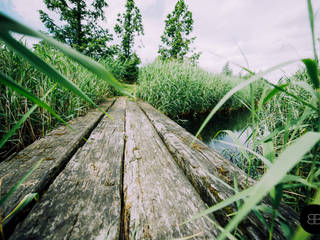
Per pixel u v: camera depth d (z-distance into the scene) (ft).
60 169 2.49
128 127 4.80
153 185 2.17
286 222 1.46
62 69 6.07
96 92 10.03
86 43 41.39
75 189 2.01
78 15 41.52
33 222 1.55
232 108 17.08
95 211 1.70
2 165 2.30
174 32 60.08
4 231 1.41
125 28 63.62
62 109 6.12
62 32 39.45
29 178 2.01
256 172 3.80
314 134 0.69
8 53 4.36
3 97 4.17
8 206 1.59
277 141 3.93
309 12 0.73
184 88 12.11
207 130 8.39
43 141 3.25
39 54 5.24
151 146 3.41
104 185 2.10
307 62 0.83
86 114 6.47
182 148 3.09
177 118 11.82
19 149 4.20
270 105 4.74
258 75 0.84
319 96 0.89
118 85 0.58
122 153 3.05
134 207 1.81
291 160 0.64
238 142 1.63
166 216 1.70
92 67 0.53
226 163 2.54
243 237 1.48
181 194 2.02
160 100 11.25
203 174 2.25
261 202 1.72
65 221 1.58
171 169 2.55
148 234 1.51
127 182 2.22
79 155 2.90
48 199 1.83
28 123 4.74
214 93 14.96
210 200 1.93
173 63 13.10
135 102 11.74
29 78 4.84
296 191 2.69
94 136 3.93
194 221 1.66
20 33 0.38
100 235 1.48
